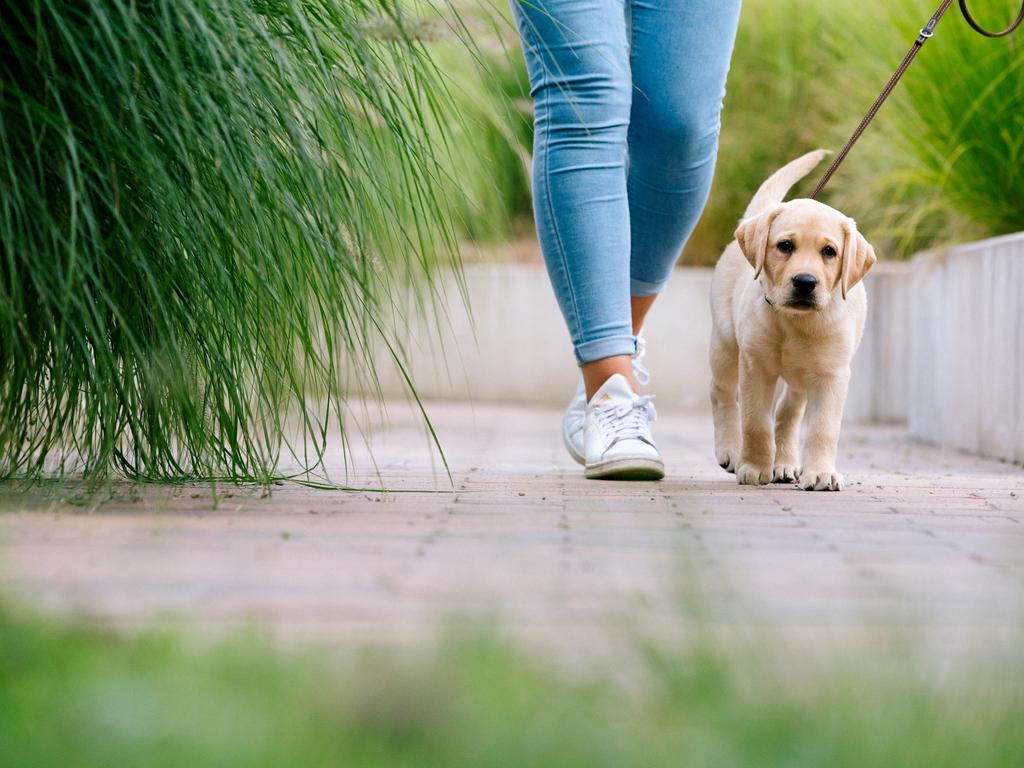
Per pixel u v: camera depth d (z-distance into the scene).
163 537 2.12
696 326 7.92
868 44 6.12
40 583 1.68
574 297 3.40
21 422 2.75
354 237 2.71
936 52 5.32
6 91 2.35
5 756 0.97
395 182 2.87
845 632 1.48
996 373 4.73
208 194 2.53
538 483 3.21
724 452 3.79
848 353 3.32
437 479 3.30
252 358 2.72
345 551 2.01
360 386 2.87
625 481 3.31
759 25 7.74
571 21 3.29
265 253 2.54
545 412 7.37
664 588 1.67
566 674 1.24
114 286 2.48
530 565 1.90
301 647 1.32
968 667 1.28
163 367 2.54
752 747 1.02
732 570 1.89
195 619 1.47
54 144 2.39
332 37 2.71
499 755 1.00
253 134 2.54
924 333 5.65
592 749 1.02
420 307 3.06
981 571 1.93
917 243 6.71
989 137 5.19
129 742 1.00
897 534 2.33
